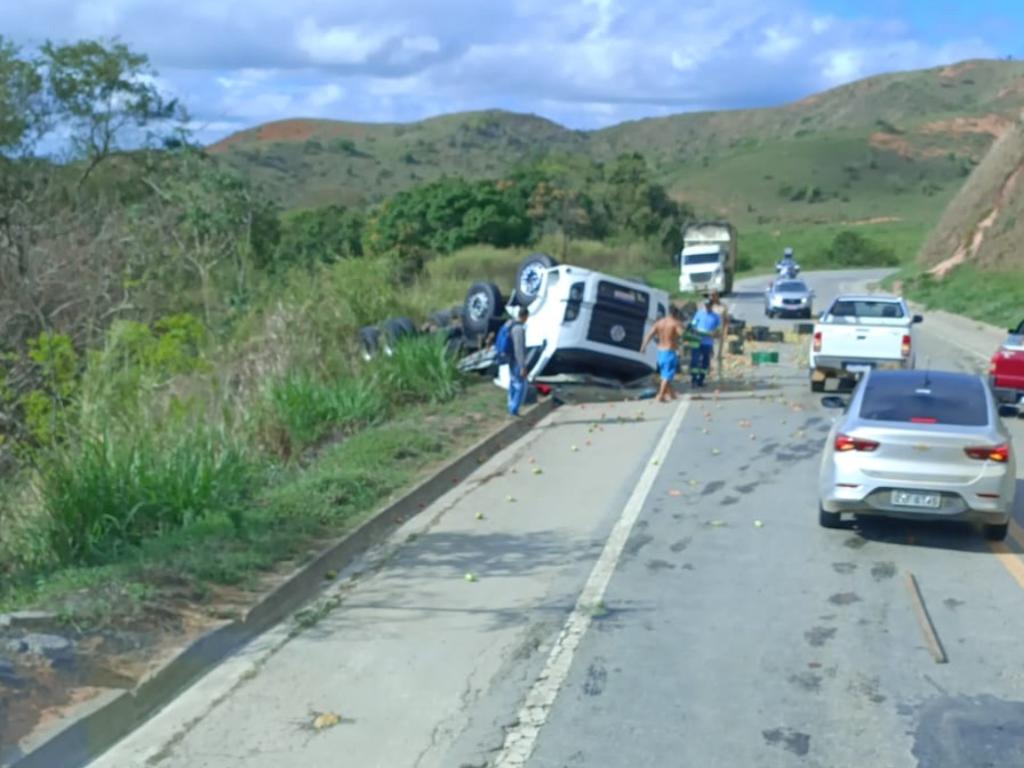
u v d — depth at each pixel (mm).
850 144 198250
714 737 6773
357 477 13148
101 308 23219
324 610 9242
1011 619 9008
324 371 19359
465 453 15805
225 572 9359
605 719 7031
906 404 11602
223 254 27812
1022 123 70562
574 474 15039
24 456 11773
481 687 7570
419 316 27297
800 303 46938
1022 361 19531
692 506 12992
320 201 136125
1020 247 63719
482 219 62438
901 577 10148
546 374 23234
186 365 14766
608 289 22906
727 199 174500
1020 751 6605
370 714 7129
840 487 11289
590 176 88062
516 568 10469
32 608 8109
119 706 6883
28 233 24125
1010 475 11062
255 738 6781
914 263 74938
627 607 9266
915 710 7184
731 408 21250
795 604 9344
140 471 11016
